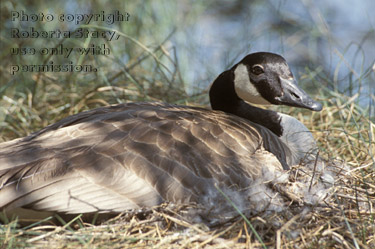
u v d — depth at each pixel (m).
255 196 9.02
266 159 9.44
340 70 19.58
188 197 8.62
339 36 21.88
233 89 11.69
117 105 10.83
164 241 8.23
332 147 12.60
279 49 20.41
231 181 8.91
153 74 16.08
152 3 19.39
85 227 8.52
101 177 8.32
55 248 7.95
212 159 8.94
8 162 8.38
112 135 8.84
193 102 15.02
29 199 8.00
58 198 8.09
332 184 9.69
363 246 8.24
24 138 9.61
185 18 20.89
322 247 8.34
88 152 8.53
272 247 8.39
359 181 10.15
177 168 8.66
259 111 11.70
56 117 14.15
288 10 23.20
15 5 17.03
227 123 9.75
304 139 11.26
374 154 11.64
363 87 15.44
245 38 21.20
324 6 23.28
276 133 11.51
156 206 8.43
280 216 8.85
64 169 8.29
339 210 9.01
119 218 8.52
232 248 8.22
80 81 15.49
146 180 8.48
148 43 18.20
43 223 8.62
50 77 15.12
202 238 8.31
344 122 13.58
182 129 9.12
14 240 8.00
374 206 9.57
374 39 21.02
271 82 11.04
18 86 15.56
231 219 8.73
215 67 18.98
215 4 24.09
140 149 8.66
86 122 9.30
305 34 21.69
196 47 19.83
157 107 10.49
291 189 9.27
